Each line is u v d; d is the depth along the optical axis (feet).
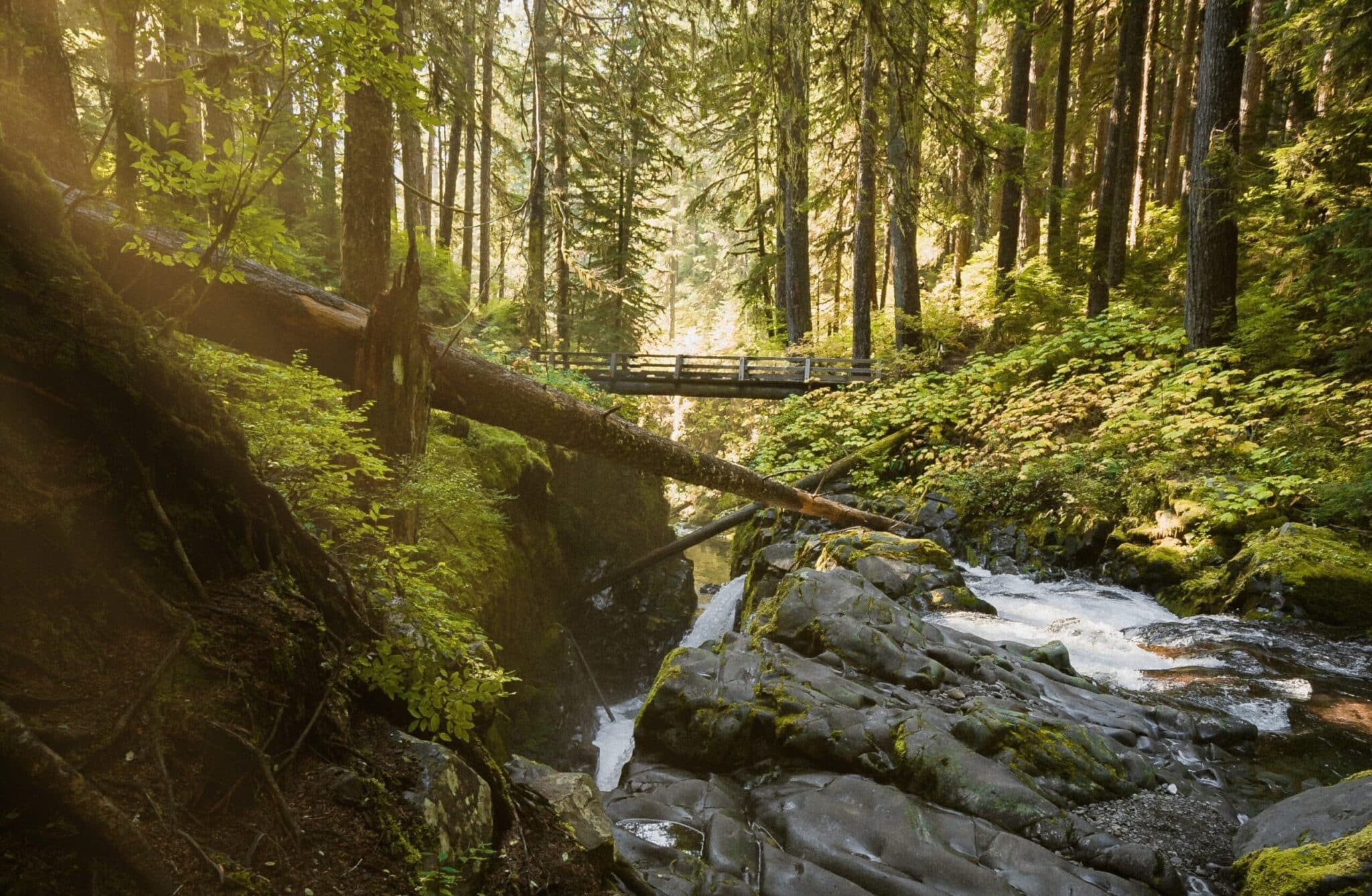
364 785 6.90
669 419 93.66
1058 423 35.24
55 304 6.07
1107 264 43.39
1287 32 31.81
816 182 64.13
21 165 6.28
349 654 8.17
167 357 7.34
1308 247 30.71
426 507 18.07
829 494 38.81
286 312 13.55
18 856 4.42
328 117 8.66
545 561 31.81
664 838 11.87
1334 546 21.84
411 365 13.93
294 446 11.12
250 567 7.51
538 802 9.26
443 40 21.81
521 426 16.83
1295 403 27.17
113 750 5.24
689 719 14.75
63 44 10.65
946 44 27.61
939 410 41.09
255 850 5.63
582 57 26.68
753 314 79.36
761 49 22.21
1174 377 31.76
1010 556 29.55
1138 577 25.50
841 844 11.38
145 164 8.03
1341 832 10.17
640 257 78.54
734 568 38.75
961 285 67.51
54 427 5.91
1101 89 61.11
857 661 16.40
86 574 5.79
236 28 8.55
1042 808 11.82
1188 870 10.99
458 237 79.15
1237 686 16.96
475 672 8.88
